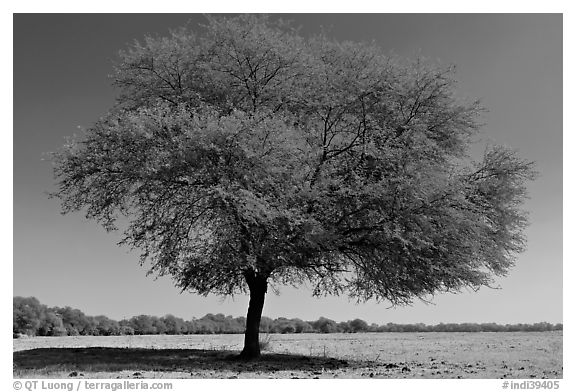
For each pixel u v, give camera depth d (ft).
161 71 74.90
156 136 63.31
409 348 102.78
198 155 59.93
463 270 68.44
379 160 66.80
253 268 63.62
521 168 73.31
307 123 74.49
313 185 65.87
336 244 65.05
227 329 252.83
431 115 72.79
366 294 73.41
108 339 141.79
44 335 208.33
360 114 71.36
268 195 62.08
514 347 102.83
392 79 71.56
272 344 111.14
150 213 69.41
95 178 70.95
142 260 71.51
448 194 63.26
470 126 74.74
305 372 58.54
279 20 75.66
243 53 73.10
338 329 256.93
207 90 73.77
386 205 63.41
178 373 55.93
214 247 65.36
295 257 65.10
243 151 59.52
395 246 64.75
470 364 70.64
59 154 68.59
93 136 69.56
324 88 71.61
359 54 72.54
